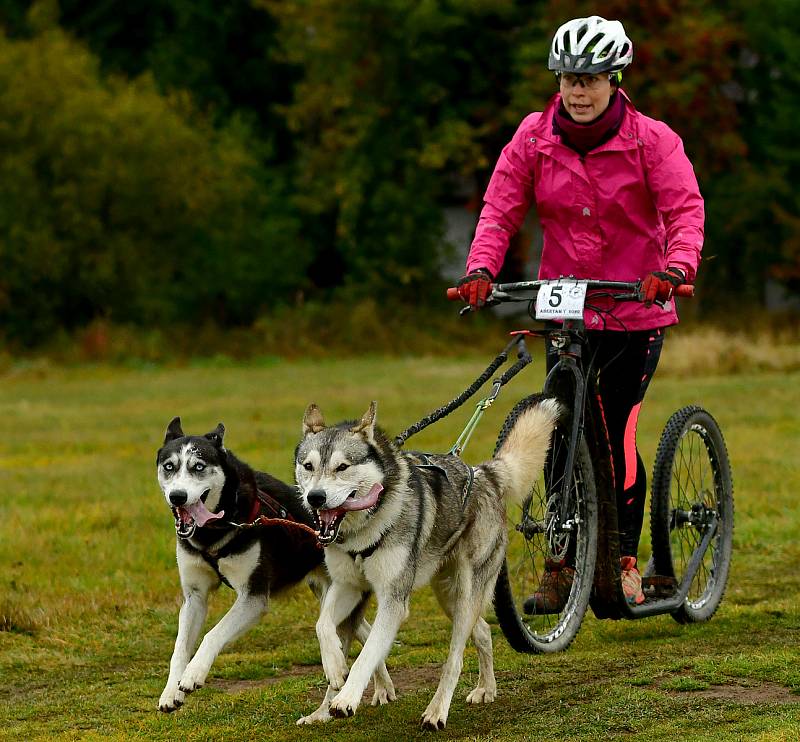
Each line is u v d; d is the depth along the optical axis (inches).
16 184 1492.4
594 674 288.0
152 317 1652.3
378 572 252.1
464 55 1669.5
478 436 733.3
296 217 1894.7
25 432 852.0
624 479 317.1
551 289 286.0
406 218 1731.1
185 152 1599.4
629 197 299.1
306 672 319.6
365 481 250.4
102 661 338.6
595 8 1600.6
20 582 416.5
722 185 1632.6
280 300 1807.3
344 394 1042.1
